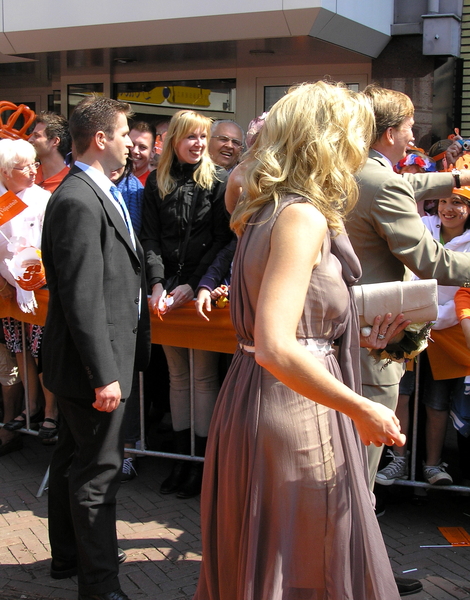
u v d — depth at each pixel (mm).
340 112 1694
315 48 5691
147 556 2992
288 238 1570
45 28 5863
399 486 3514
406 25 5844
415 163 4102
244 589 1691
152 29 5547
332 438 1742
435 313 2127
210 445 1894
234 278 1777
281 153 1689
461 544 3061
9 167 3682
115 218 2559
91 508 2539
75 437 2594
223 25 5285
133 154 4684
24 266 3611
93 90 7418
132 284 2633
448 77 5883
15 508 3500
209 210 3590
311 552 1741
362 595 1803
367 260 2504
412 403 3416
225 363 3934
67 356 2523
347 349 1882
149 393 4379
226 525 1812
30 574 2877
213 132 4281
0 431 4277
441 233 3545
